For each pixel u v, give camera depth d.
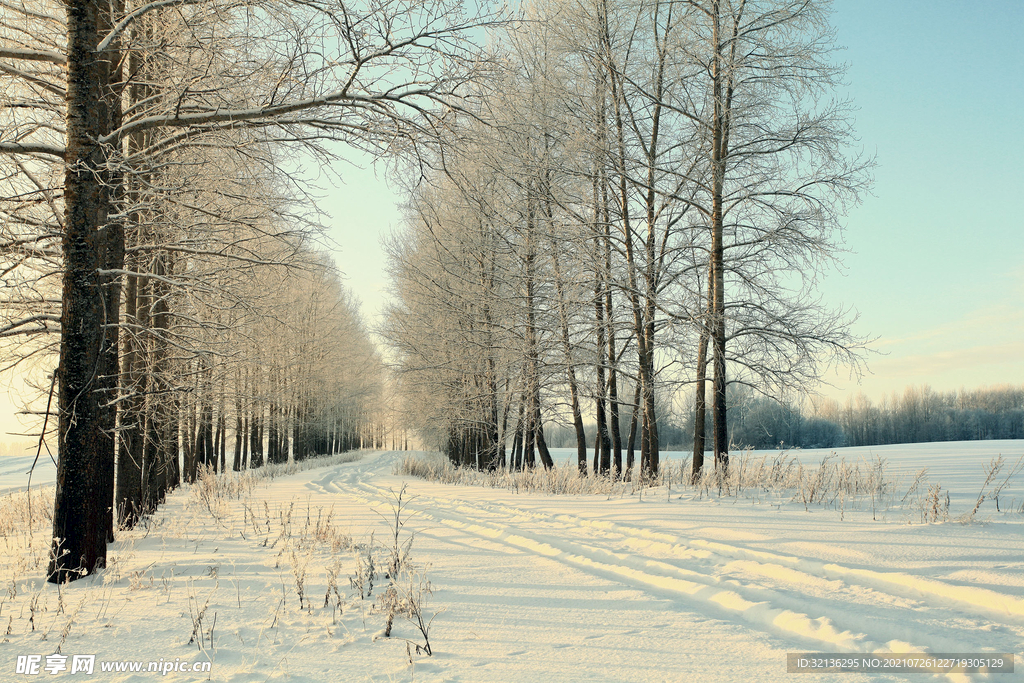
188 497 16.00
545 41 14.94
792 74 14.20
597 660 3.43
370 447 84.56
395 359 28.42
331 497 14.94
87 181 6.48
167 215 8.92
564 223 15.87
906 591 4.49
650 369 15.76
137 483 10.44
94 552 6.29
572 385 17.28
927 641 3.48
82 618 4.59
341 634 4.07
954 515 7.34
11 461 47.16
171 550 7.55
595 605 4.59
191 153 9.14
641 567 5.78
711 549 6.12
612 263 15.82
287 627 4.25
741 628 3.93
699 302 14.64
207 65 6.91
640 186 15.42
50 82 7.39
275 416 36.81
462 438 28.16
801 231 14.43
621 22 15.50
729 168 14.91
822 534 6.44
